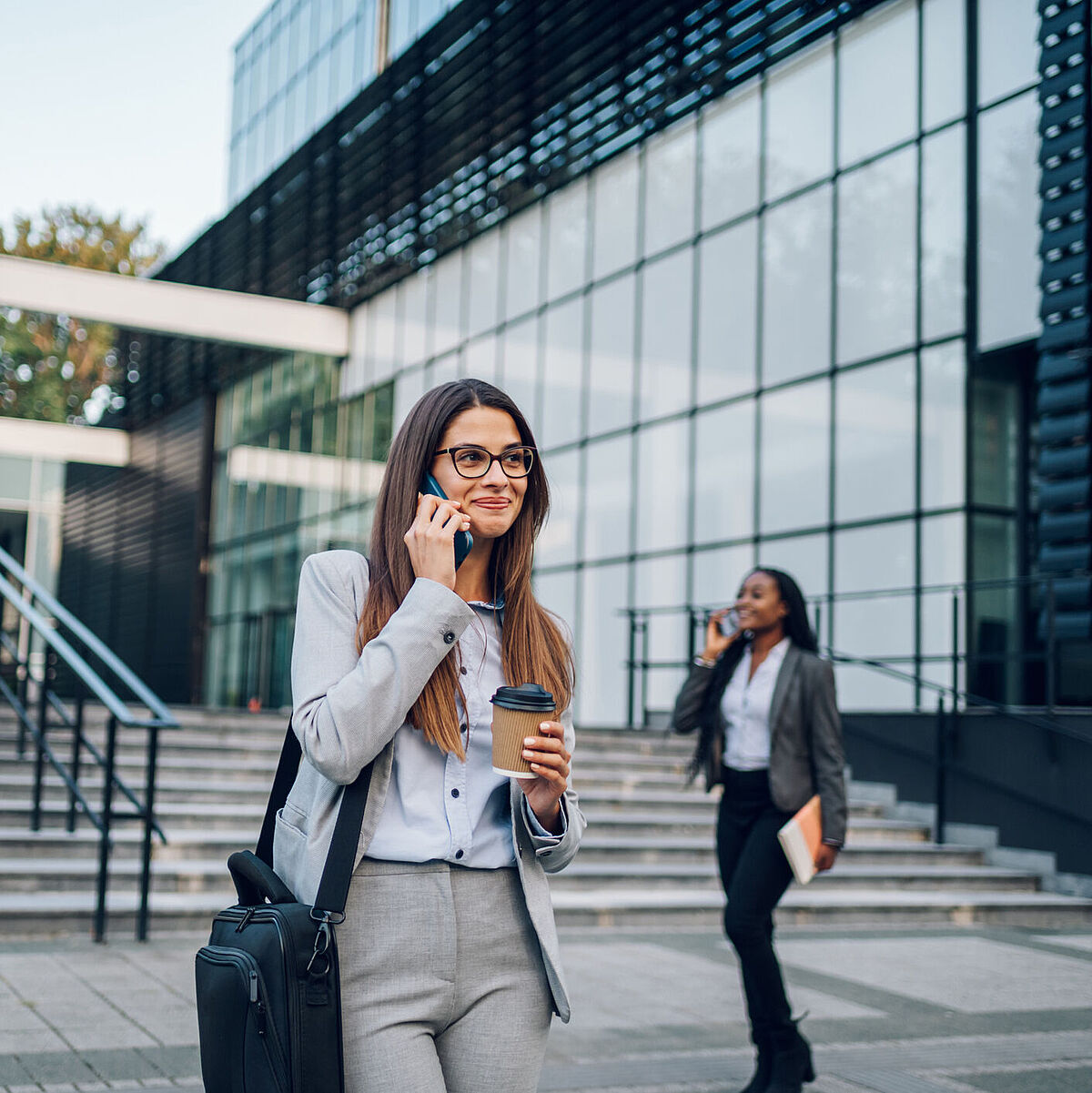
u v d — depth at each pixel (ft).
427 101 61.93
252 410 80.59
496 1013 6.23
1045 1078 14.74
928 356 39.09
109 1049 14.14
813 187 43.62
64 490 108.58
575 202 54.54
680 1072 14.48
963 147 38.58
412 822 6.23
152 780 20.70
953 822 32.19
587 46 52.44
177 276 91.61
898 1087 14.19
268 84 84.64
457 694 6.41
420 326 64.13
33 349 139.74
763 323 45.01
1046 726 30.01
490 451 6.58
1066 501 33.42
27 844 23.57
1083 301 33.53
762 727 14.48
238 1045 5.75
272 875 6.19
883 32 41.57
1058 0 34.96
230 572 81.00
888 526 39.86
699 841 30.22
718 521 46.03
